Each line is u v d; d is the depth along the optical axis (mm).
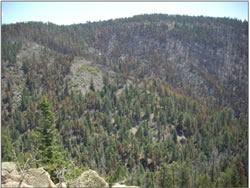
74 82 167750
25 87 153500
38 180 18766
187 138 116125
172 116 127875
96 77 176750
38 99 144625
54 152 29438
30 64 180500
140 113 129375
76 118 122812
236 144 107812
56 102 141500
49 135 30781
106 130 115438
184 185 50094
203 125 122875
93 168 77875
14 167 20312
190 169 74812
